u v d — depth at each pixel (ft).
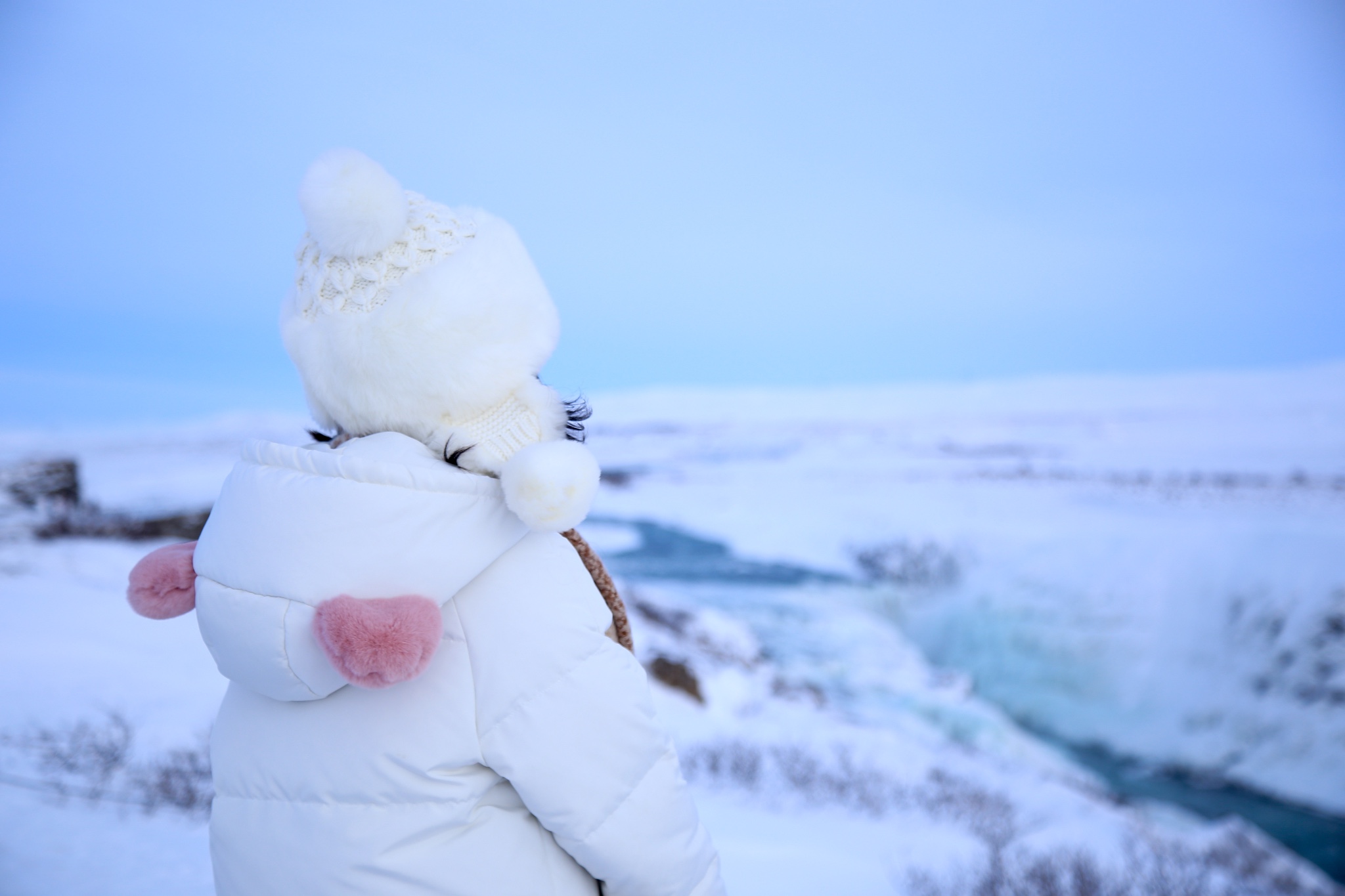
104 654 24.17
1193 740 76.95
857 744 36.01
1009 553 131.03
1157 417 362.33
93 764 14.10
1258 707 79.41
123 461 173.37
